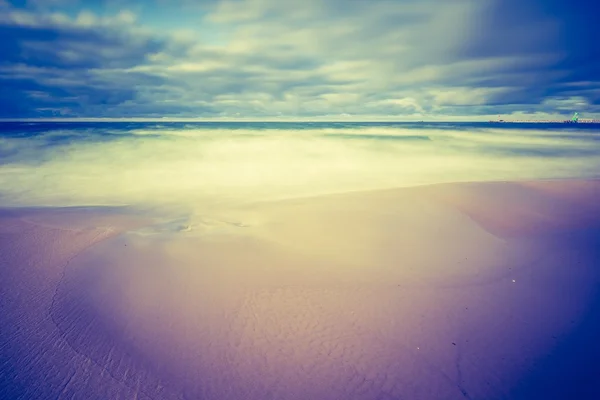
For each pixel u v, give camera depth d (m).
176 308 6.61
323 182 17.30
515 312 6.48
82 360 5.35
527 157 23.27
